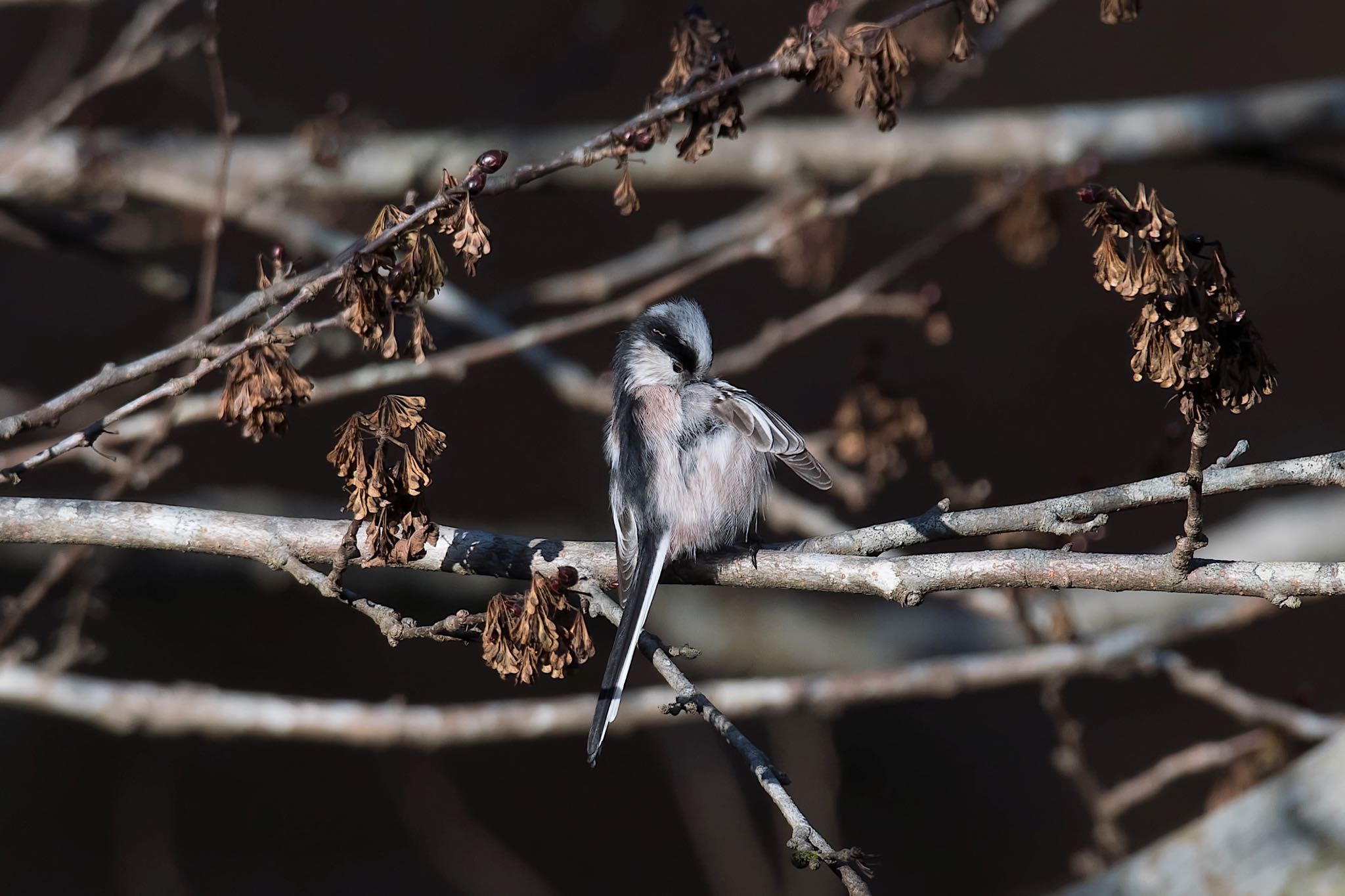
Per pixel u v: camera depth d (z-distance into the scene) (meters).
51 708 8.79
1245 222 21.05
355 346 9.41
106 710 8.82
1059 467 18.84
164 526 5.70
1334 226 20.97
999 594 9.12
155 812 16.81
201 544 5.68
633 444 6.30
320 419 18.48
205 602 13.73
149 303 18.75
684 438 6.24
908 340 19.86
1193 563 5.13
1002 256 20.42
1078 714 17.86
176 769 17.39
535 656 5.04
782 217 10.27
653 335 7.00
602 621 11.80
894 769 17.03
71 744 17.28
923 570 5.51
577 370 10.38
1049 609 9.23
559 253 20.28
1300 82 21.58
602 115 19.91
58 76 13.02
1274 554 12.84
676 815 17.69
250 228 11.44
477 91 20.58
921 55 8.30
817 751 14.22
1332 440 18.56
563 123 19.83
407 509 5.10
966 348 19.91
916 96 11.51
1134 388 19.55
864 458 7.93
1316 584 4.98
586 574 6.02
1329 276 20.64
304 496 18.08
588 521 17.31
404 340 8.08
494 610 5.04
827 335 19.84
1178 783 16.97
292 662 17.20
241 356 4.95
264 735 8.95
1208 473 5.25
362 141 11.34
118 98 17.50
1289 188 21.11
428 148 11.30
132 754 17.31
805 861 4.58
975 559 5.43
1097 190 4.57
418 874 16.67
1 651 8.69
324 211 11.67
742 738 5.05
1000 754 17.42
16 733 17.20
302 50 20.02
